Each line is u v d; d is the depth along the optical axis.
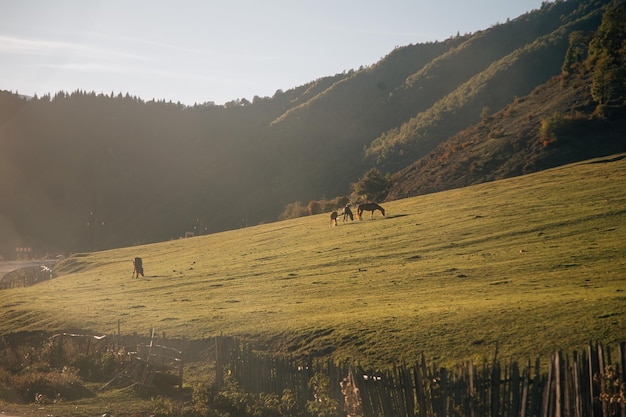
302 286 46.69
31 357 36.28
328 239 70.94
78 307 49.16
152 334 34.16
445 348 27.39
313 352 30.75
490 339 27.12
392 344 29.02
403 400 20.97
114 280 66.12
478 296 35.53
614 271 36.66
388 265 50.53
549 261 41.88
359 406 22.14
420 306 34.72
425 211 79.06
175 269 68.75
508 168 124.56
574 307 28.88
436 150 162.12
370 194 135.38
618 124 123.06
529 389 18.27
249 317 38.06
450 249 52.72
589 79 150.75
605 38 154.12
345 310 36.69
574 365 16.97
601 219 52.62
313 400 25.05
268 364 27.02
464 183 127.38
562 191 71.31
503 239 52.62
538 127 136.38
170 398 28.45
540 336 26.23
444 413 19.53
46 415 24.86
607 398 16.72
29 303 53.91
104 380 32.25
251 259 66.12
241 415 25.00
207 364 32.91
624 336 24.64
